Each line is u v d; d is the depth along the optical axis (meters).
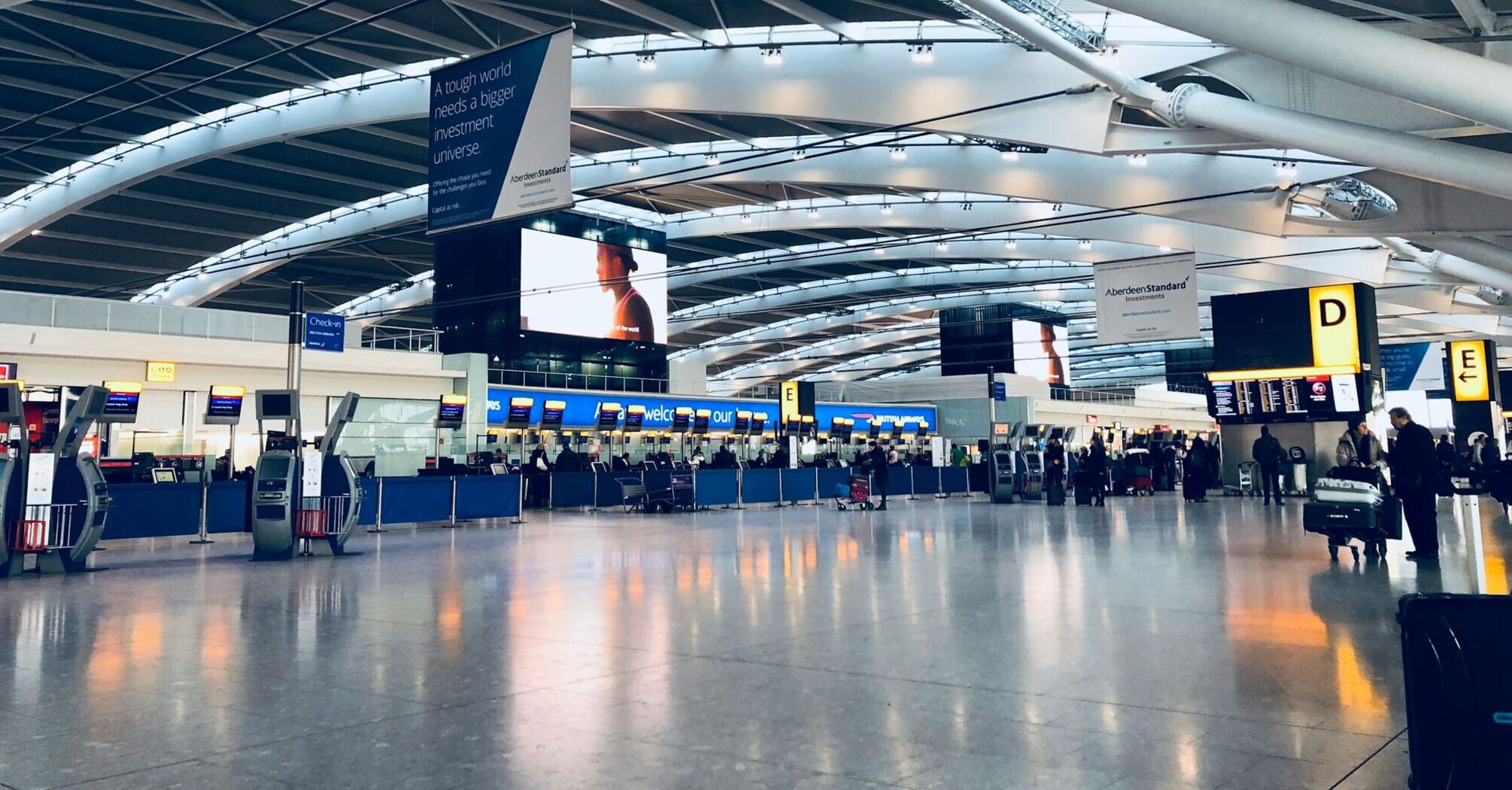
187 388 25.27
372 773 3.66
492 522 19.19
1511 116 10.97
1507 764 2.75
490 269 40.09
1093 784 3.45
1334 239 31.95
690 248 45.62
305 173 32.75
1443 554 11.27
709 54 22.44
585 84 23.59
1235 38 11.21
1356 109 16.16
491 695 4.89
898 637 6.40
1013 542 13.36
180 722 4.40
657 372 44.12
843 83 21.34
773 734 4.16
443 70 12.70
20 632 6.89
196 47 22.48
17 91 25.17
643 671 5.43
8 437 21.56
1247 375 26.77
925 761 3.74
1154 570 9.86
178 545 14.68
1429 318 48.72
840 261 45.50
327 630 6.87
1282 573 9.52
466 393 30.69
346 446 20.66
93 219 36.22
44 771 3.70
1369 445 12.89
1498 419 33.81
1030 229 33.66
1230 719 4.28
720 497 24.25
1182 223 32.62
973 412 46.53
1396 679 4.99
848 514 21.53
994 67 20.22
